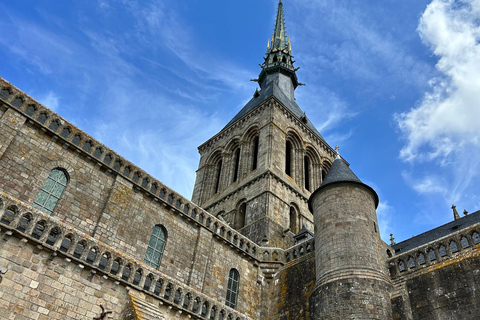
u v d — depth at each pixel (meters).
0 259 18.16
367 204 30.39
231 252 32.81
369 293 24.41
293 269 32.81
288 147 55.09
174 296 24.17
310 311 26.52
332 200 30.70
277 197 43.91
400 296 24.06
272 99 54.41
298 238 40.84
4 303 17.56
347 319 23.59
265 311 31.78
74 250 20.73
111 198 25.89
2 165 21.77
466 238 23.98
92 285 20.86
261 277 33.91
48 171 23.80
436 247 25.05
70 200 24.08
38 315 18.39
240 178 49.66
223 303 29.61
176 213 29.81
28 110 24.22
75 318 19.55
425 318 22.72
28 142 23.48
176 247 28.62
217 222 32.88
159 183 29.48
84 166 25.72
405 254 26.36
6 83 23.55
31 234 19.44
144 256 26.27
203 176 56.66
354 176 32.78
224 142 57.88
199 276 28.78
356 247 27.09
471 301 21.36
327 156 58.47
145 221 27.44
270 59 73.88
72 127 25.91
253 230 40.56
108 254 22.12
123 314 21.16
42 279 19.16
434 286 23.45
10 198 19.34
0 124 22.42
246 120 56.84
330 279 26.16
